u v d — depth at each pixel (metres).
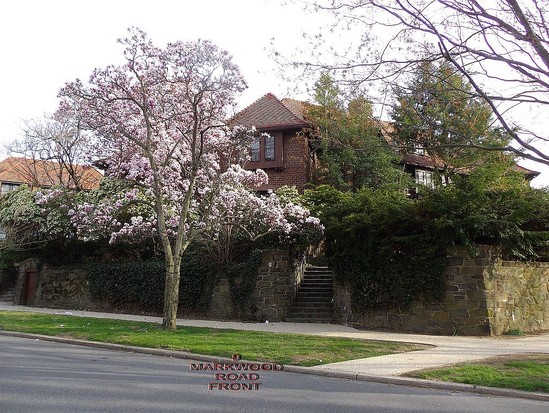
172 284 14.56
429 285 15.00
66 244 23.77
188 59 14.17
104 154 17.17
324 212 17.83
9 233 23.56
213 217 16.61
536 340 13.69
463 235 14.26
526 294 16.11
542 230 16.27
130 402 6.53
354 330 15.27
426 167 26.20
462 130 12.80
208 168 17.16
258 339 12.41
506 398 7.61
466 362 9.85
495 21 10.00
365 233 16.23
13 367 8.95
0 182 35.34
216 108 15.35
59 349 11.63
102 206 18.23
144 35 14.27
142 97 14.92
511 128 10.81
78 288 22.92
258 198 17.45
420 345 12.12
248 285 17.62
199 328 14.62
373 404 6.88
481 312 14.51
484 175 14.97
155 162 15.50
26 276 25.78
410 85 11.55
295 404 6.73
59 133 29.25
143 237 18.56
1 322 15.93
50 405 6.30
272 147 24.33
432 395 7.68
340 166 23.20
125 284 20.92
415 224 15.29
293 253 17.95
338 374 9.04
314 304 17.86
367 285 16.11
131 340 12.33
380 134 15.25
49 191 22.64
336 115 17.27
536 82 10.37
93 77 14.53
